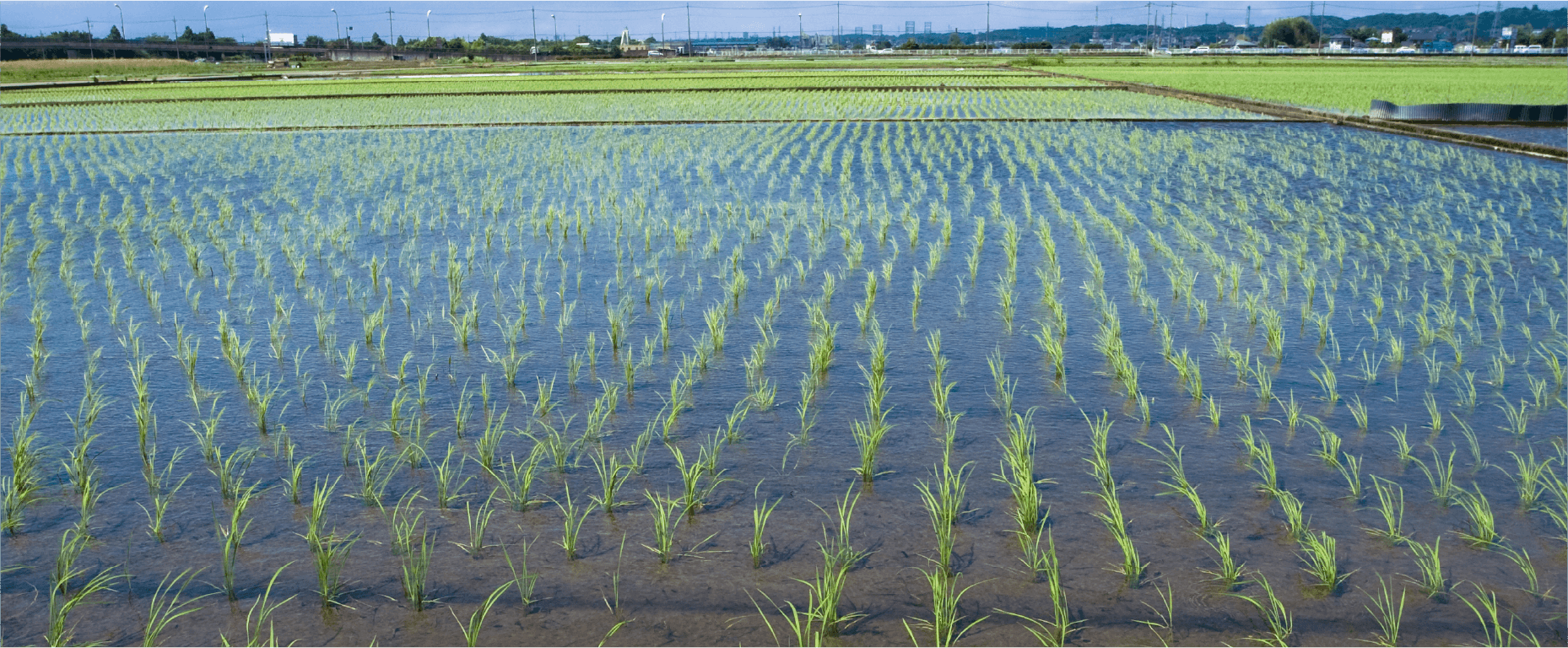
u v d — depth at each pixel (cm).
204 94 4128
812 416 584
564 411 594
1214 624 370
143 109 3381
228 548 429
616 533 443
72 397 617
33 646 361
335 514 461
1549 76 4975
